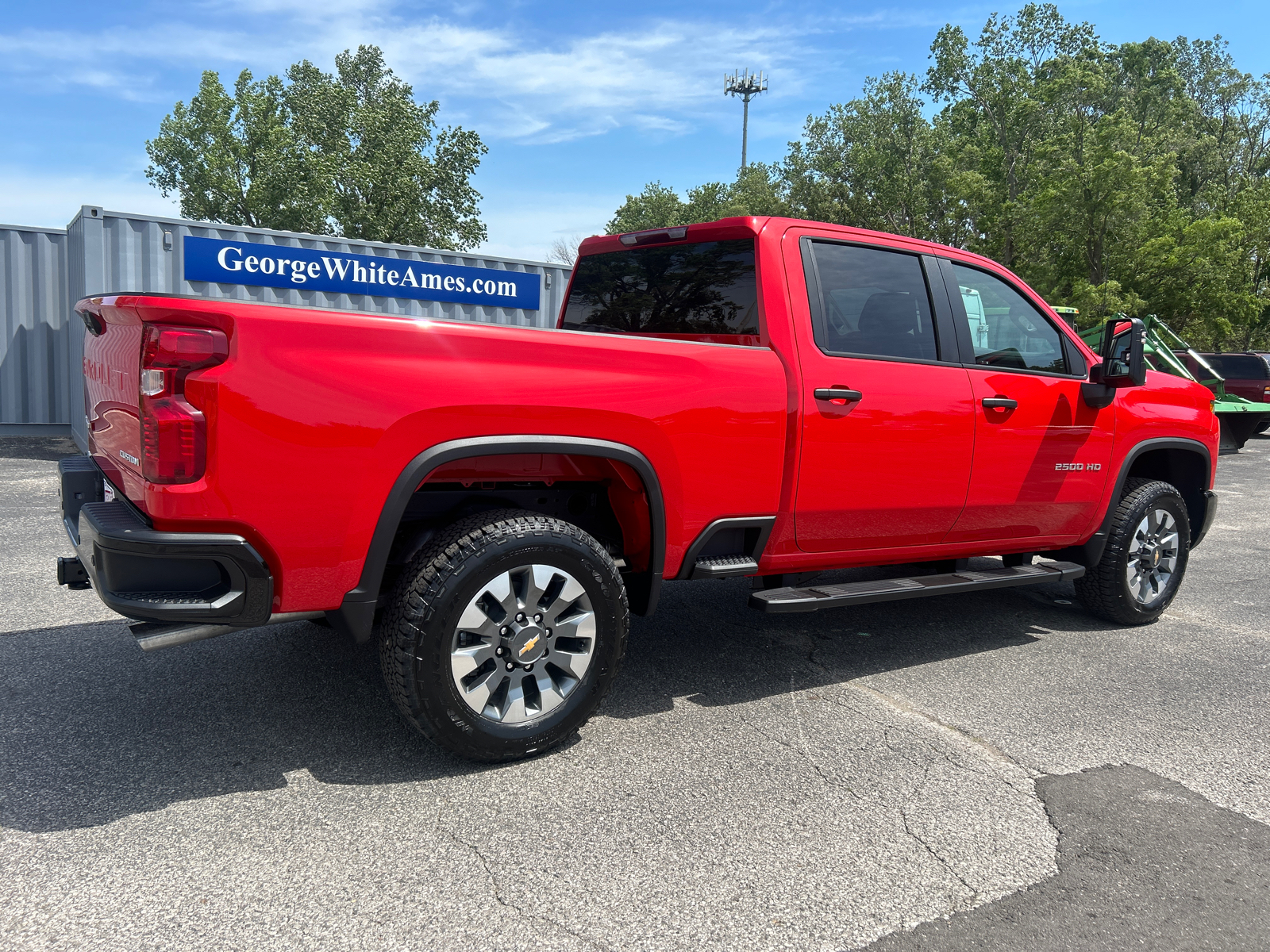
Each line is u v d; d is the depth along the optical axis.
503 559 2.78
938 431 3.87
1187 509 5.16
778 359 3.46
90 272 9.94
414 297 11.91
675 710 3.52
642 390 3.06
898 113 50.41
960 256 4.20
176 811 2.59
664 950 2.03
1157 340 15.71
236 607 2.48
